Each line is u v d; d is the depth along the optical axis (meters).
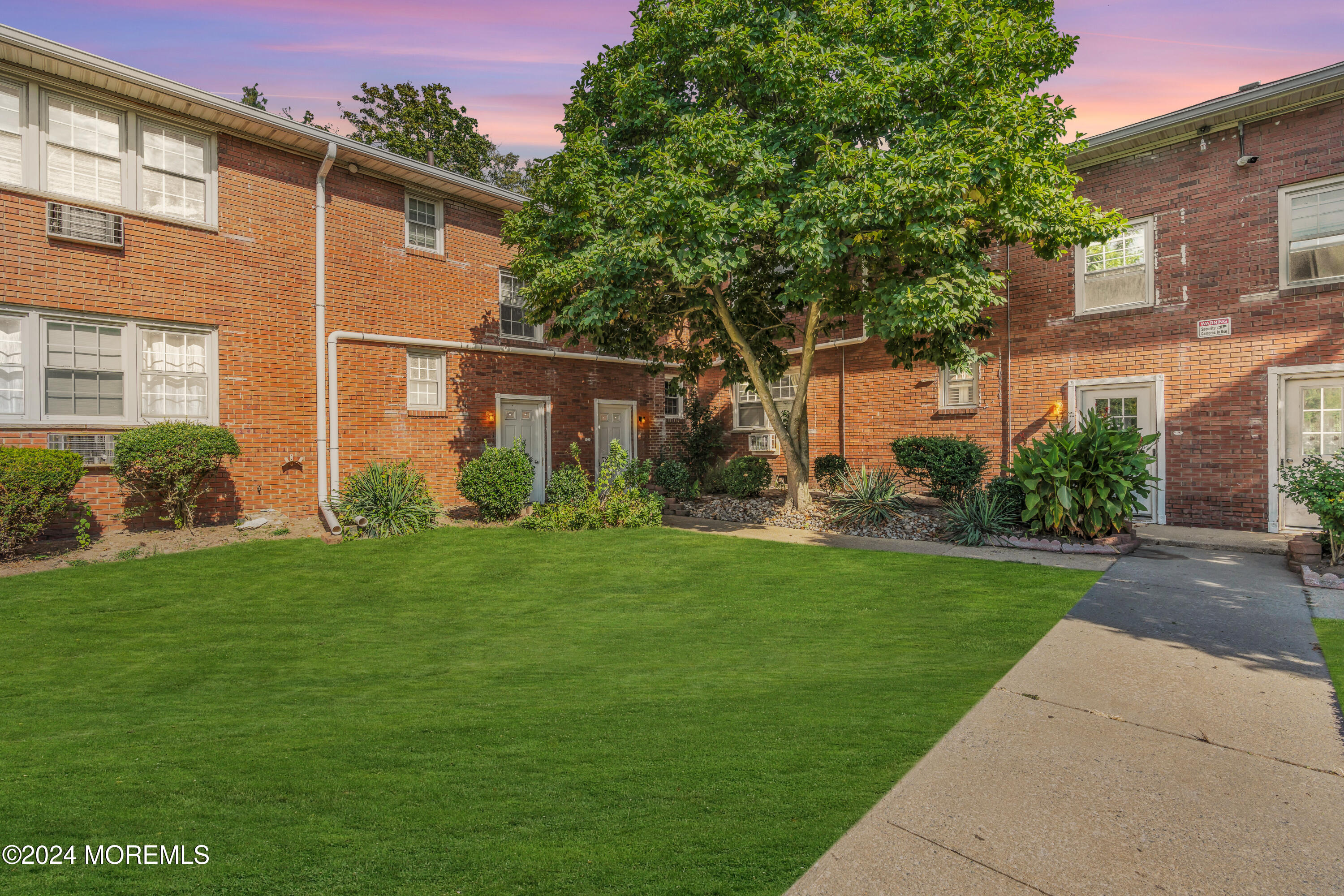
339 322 11.23
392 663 4.98
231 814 2.48
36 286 8.41
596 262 9.24
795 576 7.36
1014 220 8.00
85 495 8.70
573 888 1.95
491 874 2.03
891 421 14.19
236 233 10.06
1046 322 11.64
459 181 12.28
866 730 3.23
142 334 9.27
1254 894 1.96
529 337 14.25
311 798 2.62
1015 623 5.32
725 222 8.62
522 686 4.31
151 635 5.62
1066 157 9.64
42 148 8.51
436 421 12.52
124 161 9.12
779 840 2.24
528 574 7.73
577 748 3.12
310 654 5.23
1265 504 9.43
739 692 4.00
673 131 9.58
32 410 8.40
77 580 7.11
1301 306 9.12
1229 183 9.72
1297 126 9.16
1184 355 10.13
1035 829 2.32
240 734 3.44
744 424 17.70
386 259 11.88
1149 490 8.60
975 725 3.26
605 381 15.58
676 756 2.98
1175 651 4.43
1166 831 2.32
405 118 27.42
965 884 2.00
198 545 8.81
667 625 5.85
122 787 2.74
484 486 10.99
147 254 9.24
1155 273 10.42
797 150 8.96
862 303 9.03
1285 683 3.83
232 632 5.75
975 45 8.12
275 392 10.43
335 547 8.91
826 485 14.78
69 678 4.60
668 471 14.87
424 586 7.25
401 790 2.69
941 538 9.49
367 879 2.02
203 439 8.78
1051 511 8.66
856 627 5.54
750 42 9.28
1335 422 8.96
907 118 8.59
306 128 10.15
